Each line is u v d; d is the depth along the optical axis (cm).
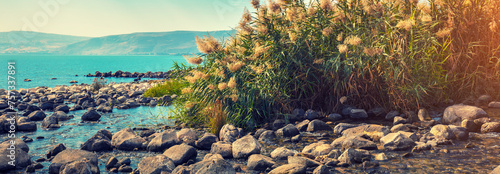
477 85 727
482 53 734
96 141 516
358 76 658
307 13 730
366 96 708
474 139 479
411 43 633
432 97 716
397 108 681
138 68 6009
